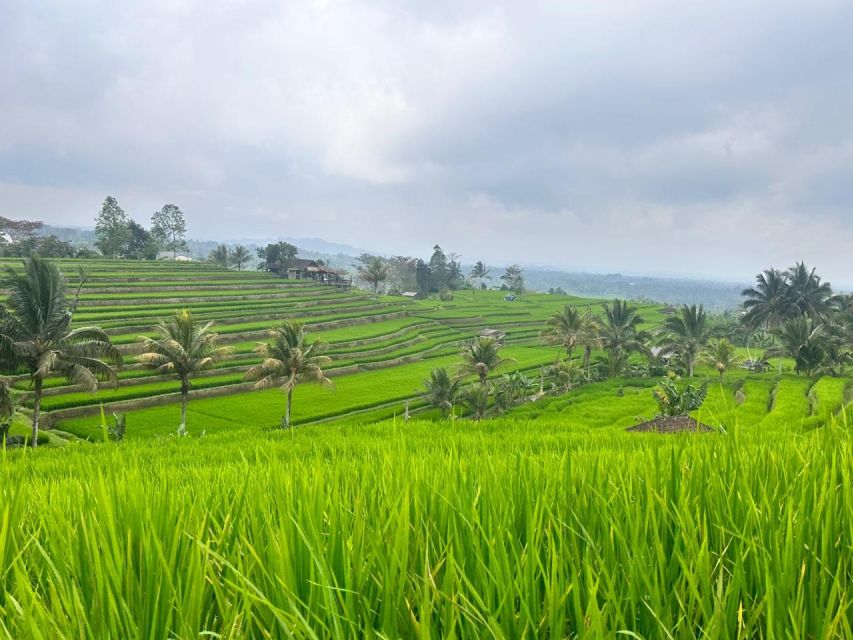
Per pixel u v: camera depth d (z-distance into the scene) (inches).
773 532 85.7
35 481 196.7
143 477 172.4
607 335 3125.0
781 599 70.9
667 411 1653.5
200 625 77.4
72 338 1459.2
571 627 80.6
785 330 2970.0
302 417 2118.6
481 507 110.3
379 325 4296.3
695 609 76.5
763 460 137.5
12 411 1371.8
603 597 81.5
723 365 2787.9
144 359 1702.8
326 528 107.0
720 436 166.6
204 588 81.4
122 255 6451.8
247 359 2787.9
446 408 2078.0
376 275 6250.0
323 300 4618.6
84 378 1411.2
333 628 70.6
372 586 82.6
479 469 151.9
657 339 4067.4
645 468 130.3
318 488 117.3
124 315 3304.6
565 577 83.0
